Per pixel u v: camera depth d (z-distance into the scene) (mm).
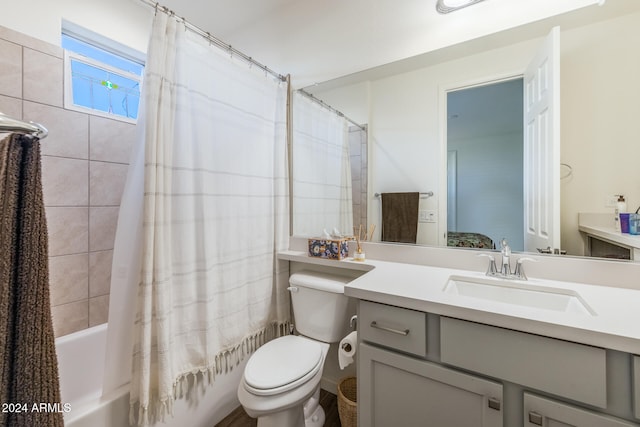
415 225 1563
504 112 1351
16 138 460
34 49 1442
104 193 1717
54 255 1534
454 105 1468
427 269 1380
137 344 1130
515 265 1273
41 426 472
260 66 1708
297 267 1880
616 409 683
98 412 1043
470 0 1371
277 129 1839
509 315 783
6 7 1358
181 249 1267
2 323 440
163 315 1159
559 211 1222
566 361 725
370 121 1704
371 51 1666
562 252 1215
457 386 869
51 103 1506
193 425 1364
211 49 1413
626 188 1122
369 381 1041
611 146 1142
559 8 1232
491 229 1376
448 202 1486
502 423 804
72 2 1573
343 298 1490
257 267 1691
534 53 1284
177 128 1248
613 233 1128
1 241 440
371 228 1701
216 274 1439
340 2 1619
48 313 484
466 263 1382
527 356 770
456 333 870
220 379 1504
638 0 1105
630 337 653
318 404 1562
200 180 1333
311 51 1838
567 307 1005
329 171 1843
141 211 1153
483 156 1402
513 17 1323
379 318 1022
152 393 1171
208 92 1390
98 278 1696
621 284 1086
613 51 1141
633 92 1113
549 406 745
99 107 1715
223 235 1468
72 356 1488
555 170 1228
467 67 1434
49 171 1512
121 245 1152
